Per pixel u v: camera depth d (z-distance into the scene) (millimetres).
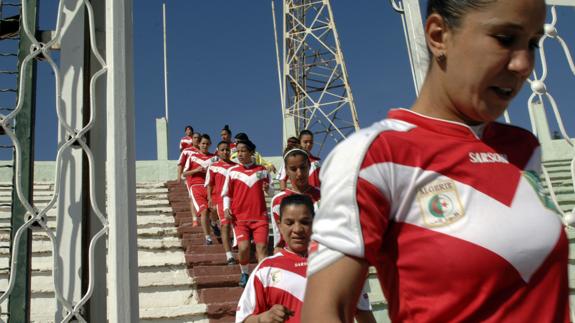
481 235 1199
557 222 1288
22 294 2172
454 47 1339
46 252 7043
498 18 1267
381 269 1323
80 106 2379
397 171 1259
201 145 10242
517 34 1281
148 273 7094
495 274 1187
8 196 10281
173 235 9016
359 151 1264
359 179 1237
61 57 2414
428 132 1337
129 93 2309
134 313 2129
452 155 1291
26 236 2213
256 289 3463
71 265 2271
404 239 1251
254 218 7289
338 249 1210
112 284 2119
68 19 2445
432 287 1214
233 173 7469
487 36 1283
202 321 5805
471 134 1356
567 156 12727
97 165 2412
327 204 1263
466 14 1305
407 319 1257
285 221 3600
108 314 2123
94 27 2332
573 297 5738
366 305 3311
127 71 2326
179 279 6770
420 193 1259
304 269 3475
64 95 2387
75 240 2289
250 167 7516
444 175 1270
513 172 1324
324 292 1195
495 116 1340
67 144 2256
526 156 1422
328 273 1209
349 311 1205
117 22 2332
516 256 1199
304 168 6090
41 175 13891
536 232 1231
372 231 1224
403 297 1260
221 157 8695
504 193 1270
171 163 16078
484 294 1188
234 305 5934
